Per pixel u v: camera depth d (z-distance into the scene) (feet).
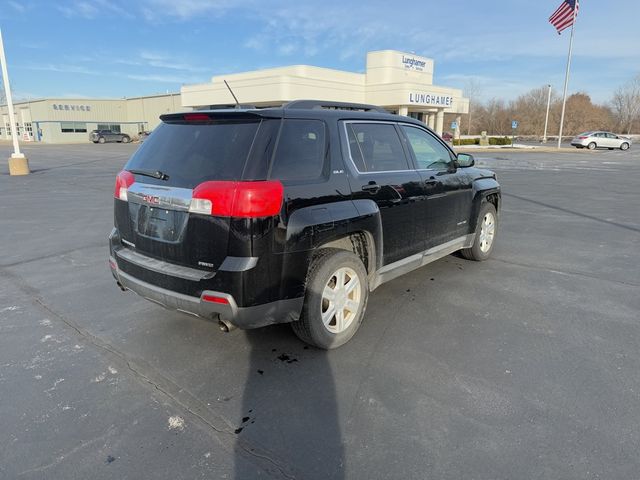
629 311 14.16
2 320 13.67
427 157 15.58
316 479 7.54
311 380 10.44
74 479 7.54
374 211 12.26
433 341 12.23
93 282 17.11
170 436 8.60
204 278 9.85
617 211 32.42
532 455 7.97
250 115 10.30
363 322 13.42
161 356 11.57
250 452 8.18
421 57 142.00
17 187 45.14
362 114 13.05
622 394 9.76
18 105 238.68
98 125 222.07
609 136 133.49
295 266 10.37
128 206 11.62
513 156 99.76
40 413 9.28
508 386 10.10
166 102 212.23
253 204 9.50
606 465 7.72
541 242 23.15
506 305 14.64
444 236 16.25
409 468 7.72
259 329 13.06
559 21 124.47
